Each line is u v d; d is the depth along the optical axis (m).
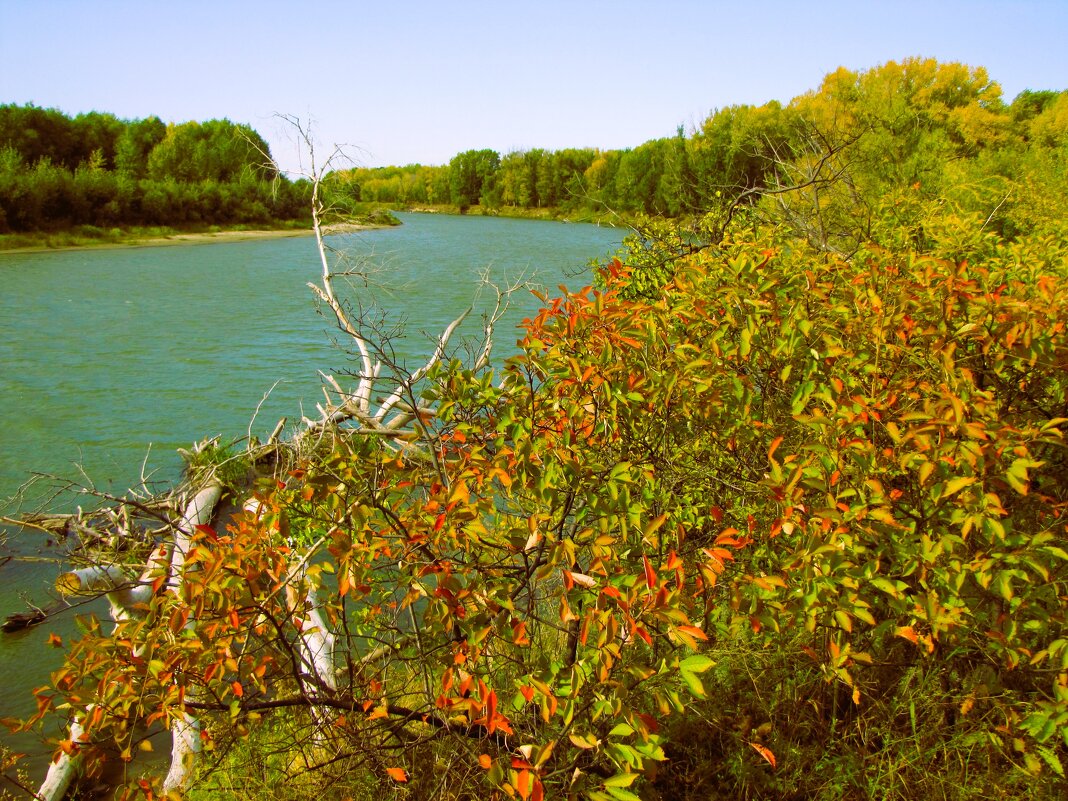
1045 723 2.61
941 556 2.83
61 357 17.38
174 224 52.41
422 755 3.32
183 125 67.62
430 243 43.69
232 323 21.69
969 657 3.36
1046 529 2.94
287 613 2.99
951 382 2.77
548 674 2.72
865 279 3.38
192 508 8.52
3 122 58.31
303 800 3.37
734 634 3.56
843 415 2.77
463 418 3.40
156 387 15.09
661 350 3.39
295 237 53.34
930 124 21.97
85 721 2.69
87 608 7.30
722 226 7.32
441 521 2.71
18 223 43.88
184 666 2.80
